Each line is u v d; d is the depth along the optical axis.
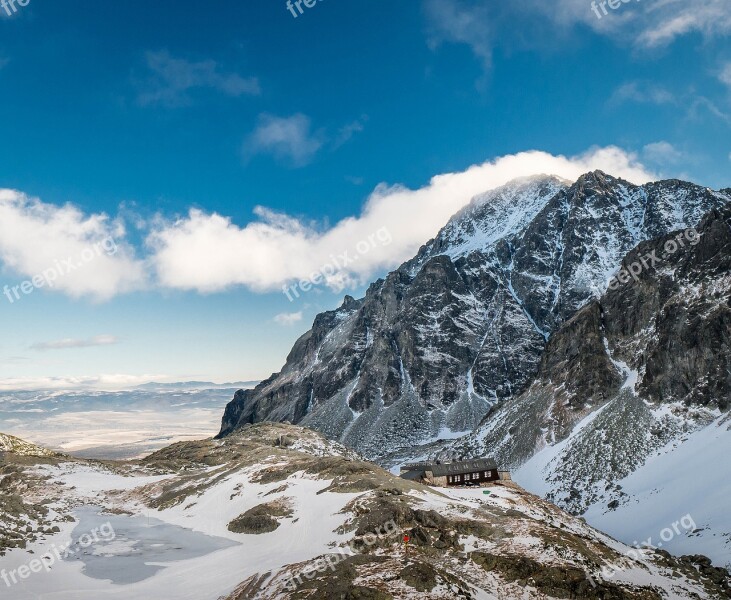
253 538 71.62
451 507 72.44
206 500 96.50
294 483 93.00
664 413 132.12
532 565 51.34
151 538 74.19
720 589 59.66
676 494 98.25
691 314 144.50
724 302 139.50
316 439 199.75
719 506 85.62
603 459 128.00
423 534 59.53
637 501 104.62
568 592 48.00
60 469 131.62
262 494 91.25
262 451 138.62
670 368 141.00
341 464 97.44
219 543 71.19
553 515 85.44
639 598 49.12
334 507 75.19
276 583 49.25
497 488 108.50
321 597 43.06
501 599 46.34
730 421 112.69
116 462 161.50
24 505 84.12
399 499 74.06
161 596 49.88
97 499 106.56
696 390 129.62
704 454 106.25
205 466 154.25
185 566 60.41
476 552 55.44
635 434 130.38
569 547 58.03
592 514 110.56
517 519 67.69
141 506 100.94
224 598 48.84
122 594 50.44
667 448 119.62
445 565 52.59
